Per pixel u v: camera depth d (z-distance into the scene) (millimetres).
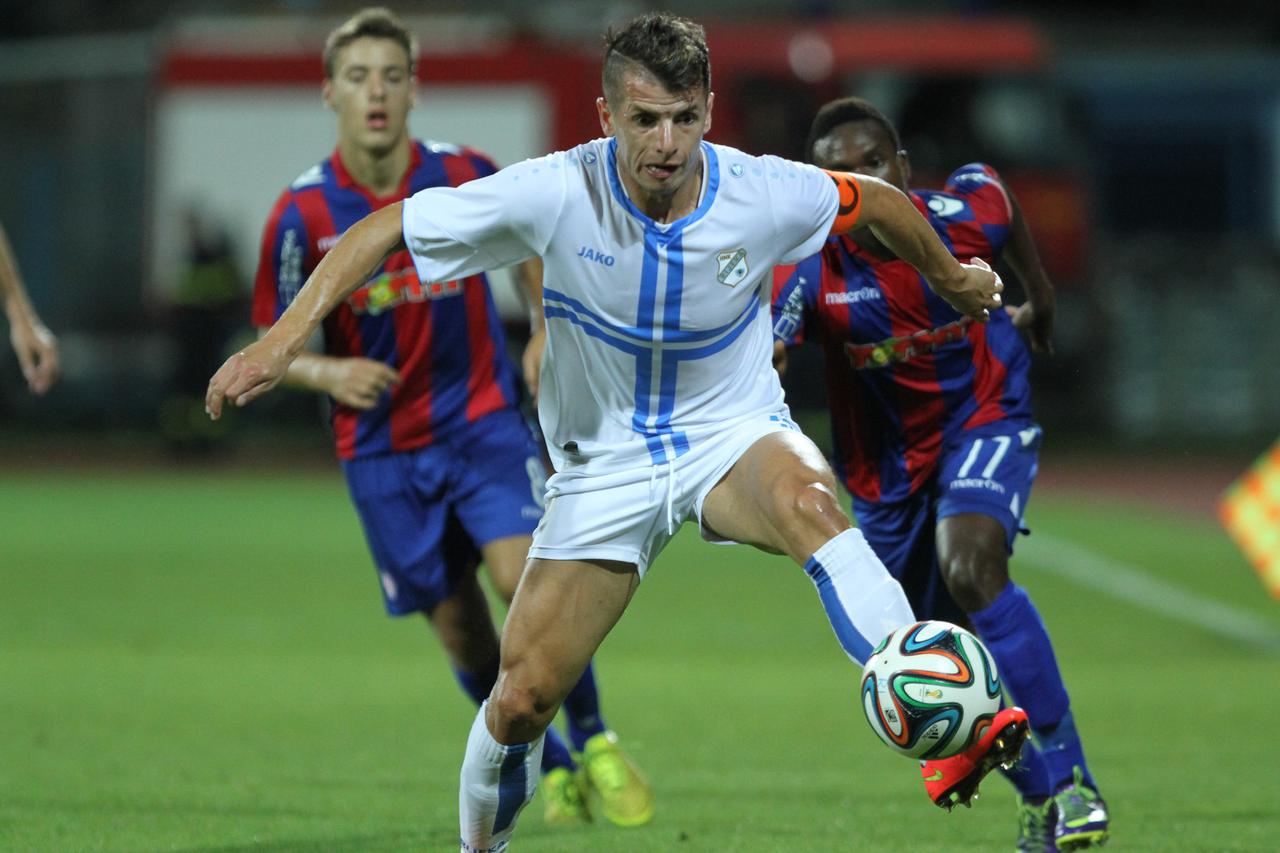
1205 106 119125
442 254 15344
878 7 118125
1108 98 118750
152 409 99125
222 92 83938
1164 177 121500
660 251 15258
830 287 19656
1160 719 29125
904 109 85688
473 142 83812
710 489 16062
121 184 101188
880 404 19984
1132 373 95938
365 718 28828
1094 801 18828
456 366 22234
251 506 67438
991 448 19562
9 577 47531
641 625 41156
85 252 101000
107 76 101688
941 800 14938
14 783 23047
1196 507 68250
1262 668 35094
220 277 83062
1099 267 96250
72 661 34812
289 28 86938
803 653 37062
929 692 14305
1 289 24391
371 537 22719
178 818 20875
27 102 101438
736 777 24234
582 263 15359
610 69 14742
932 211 19484
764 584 48906
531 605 16125
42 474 80125
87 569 49281
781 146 85250
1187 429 96250
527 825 21422
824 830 20656
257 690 31672
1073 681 33375
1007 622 18734
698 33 14789
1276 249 104438
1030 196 86125
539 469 22516
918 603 20750
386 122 22281
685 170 14906
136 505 67438
